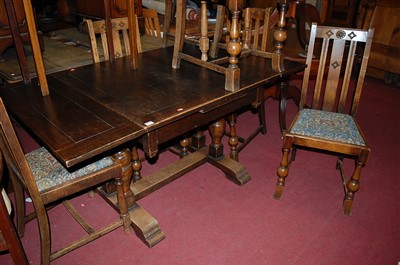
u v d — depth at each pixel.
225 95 1.51
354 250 1.63
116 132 1.23
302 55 2.74
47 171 1.38
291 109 3.13
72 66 2.12
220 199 1.97
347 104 3.22
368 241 1.68
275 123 2.87
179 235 1.71
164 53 2.11
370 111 3.06
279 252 1.62
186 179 2.13
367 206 1.92
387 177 2.16
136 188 1.83
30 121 1.30
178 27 1.76
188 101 1.45
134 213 1.71
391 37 3.32
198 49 2.15
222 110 1.62
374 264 1.56
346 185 1.84
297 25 2.86
